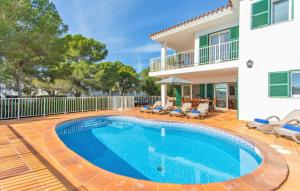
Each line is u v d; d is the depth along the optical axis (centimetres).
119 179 326
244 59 938
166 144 706
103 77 2020
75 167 375
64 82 1734
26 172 361
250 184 312
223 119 982
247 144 594
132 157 572
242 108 948
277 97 828
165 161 541
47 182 322
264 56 867
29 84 1614
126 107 1669
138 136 820
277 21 837
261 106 877
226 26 1210
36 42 1193
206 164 521
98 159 553
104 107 1547
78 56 2114
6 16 1106
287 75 798
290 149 499
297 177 344
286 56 802
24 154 460
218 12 1121
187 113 1059
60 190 298
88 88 2075
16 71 1327
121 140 759
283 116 811
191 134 861
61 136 812
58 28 1396
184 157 576
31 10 1219
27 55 1258
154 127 990
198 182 415
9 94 1507
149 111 1320
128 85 2731
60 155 445
